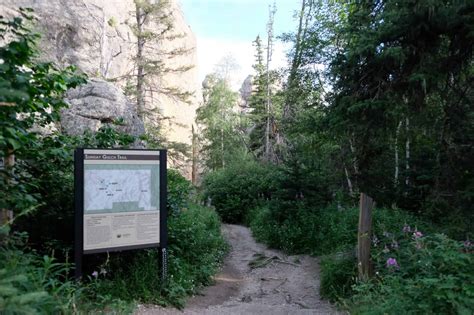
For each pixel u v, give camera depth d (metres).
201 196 17.94
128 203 5.61
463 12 4.70
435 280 3.32
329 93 6.04
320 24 10.24
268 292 7.43
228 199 16.80
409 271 4.35
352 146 6.32
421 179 7.63
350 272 6.29
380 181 7.51
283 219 11.15
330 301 6.33
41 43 15.42
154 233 5.85
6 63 3.42
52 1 18.69
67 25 19.08
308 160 10.91
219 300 6.66
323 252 8.93
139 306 5.26
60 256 5.55
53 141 5.23
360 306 4.53
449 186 5.78
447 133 5.74
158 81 24.30
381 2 5.45
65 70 4.61
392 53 4.76
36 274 3.57
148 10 19.84
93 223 5.30
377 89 5.50
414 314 3.46
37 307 2.97
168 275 6.15
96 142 6.29
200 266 7.59
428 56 5.16
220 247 10.10
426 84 5.19
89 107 10.84
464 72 5.57
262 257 9.73
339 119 5.64
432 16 4.66
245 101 38.22
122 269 5.79
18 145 3.39
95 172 5.37
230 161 23.55
